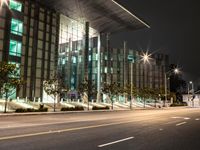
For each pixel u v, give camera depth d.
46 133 12.70
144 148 9.14
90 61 85.88
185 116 30.39
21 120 21.36
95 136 12.04
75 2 56.19
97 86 74.69
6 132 12.92
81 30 73.69
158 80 107.81
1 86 30.91
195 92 127.44
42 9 59.00
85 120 22.11
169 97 88.56
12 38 50.94
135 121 21.64
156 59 110.56
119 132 13.78
